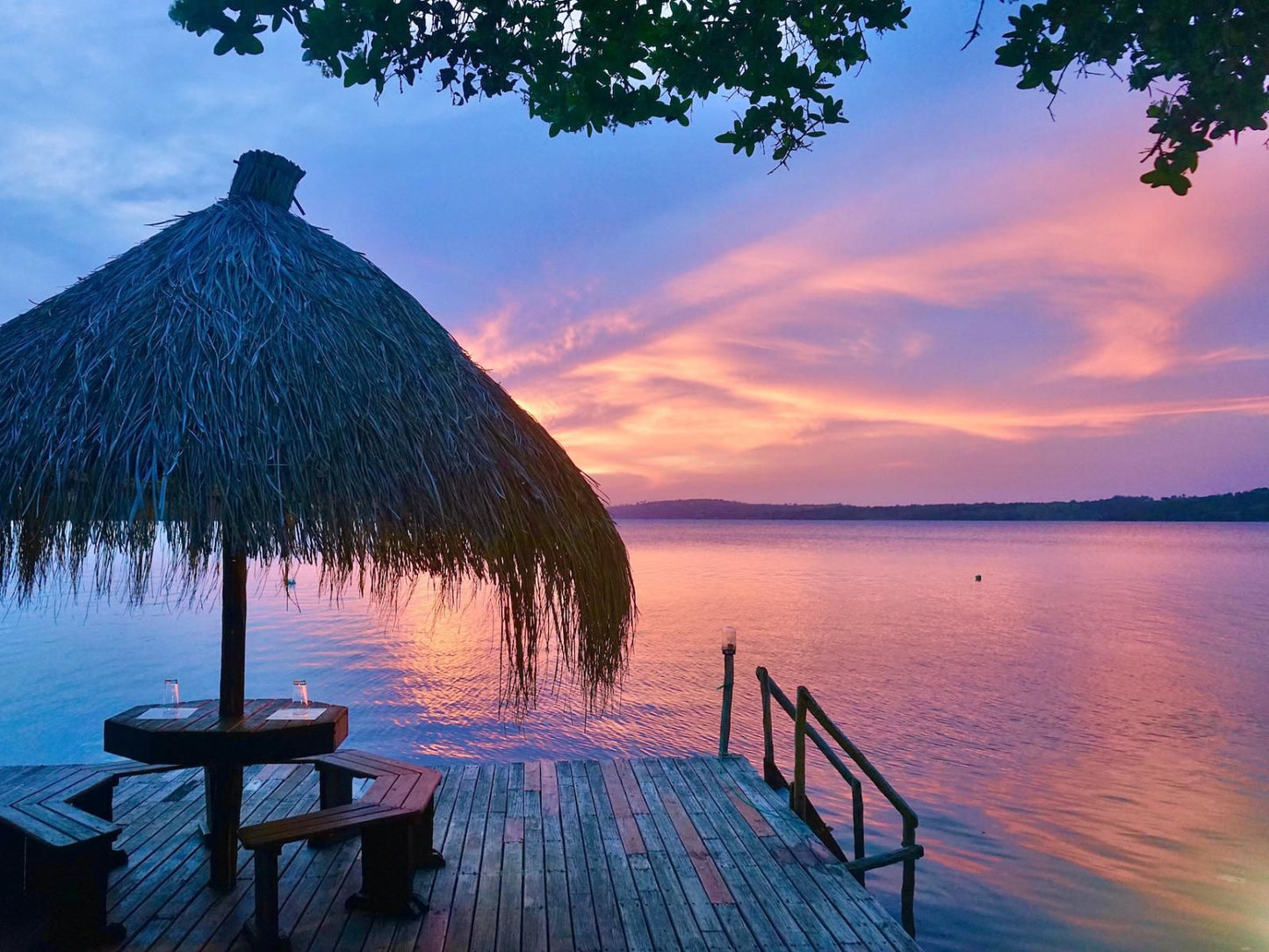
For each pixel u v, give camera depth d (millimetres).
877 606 37156
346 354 3709
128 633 27469
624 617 4207
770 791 6332
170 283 3832
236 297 3793
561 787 6414
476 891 4484
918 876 9062
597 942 3889
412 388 3789
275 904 3697
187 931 3877
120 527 3076
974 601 39938
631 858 4973
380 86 3037
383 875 4164
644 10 2850
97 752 13102
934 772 12914
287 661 22641
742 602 38656
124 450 3113
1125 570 64438
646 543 130375
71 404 3307
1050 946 7559
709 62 3113
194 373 3381
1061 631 29625
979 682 20078
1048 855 9617
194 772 6566
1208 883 8914
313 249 4289
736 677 20281
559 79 3160
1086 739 15016
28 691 17922
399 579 3688
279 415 3350
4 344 3740
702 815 5762
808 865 4867
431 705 17125
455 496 3557
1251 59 2641
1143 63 2830
